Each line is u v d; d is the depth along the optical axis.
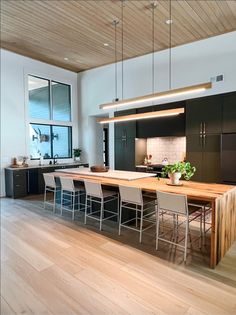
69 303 1.99
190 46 5.43
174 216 3.65
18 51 6.10
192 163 5.25
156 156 6.47
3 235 3.47
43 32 4.95
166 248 3.02
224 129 4.82
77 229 3.71
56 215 4.47
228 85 4.95
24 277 2.37
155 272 2.45
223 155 4.69
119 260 2.71
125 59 6.61
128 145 6.45
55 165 6.84
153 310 1.89
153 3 3.84
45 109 7.20
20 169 6.03
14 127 6.29
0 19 4.40
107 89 7.14
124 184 3.43
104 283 2.27
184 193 2.75
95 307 1.94
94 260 2.72
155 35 5.05
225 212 2.80
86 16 4.27
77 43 5.51
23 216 4.41
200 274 2.41
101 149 8.32
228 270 2.49
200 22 4.48
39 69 6.84
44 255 2.84
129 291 2.14
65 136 7.88
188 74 5.49
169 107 5.67
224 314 1.84
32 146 6.84
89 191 3.85
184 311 1.88
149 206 4.01
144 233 3.53
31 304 1.98
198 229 3.68
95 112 7.54
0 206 5.14
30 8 4.02
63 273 2.45
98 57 6.48
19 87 6.37
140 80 6.33
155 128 5.91
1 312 1.89
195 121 5.20
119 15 4.23
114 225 3.89
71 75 7.82
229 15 4.21
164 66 5.87
